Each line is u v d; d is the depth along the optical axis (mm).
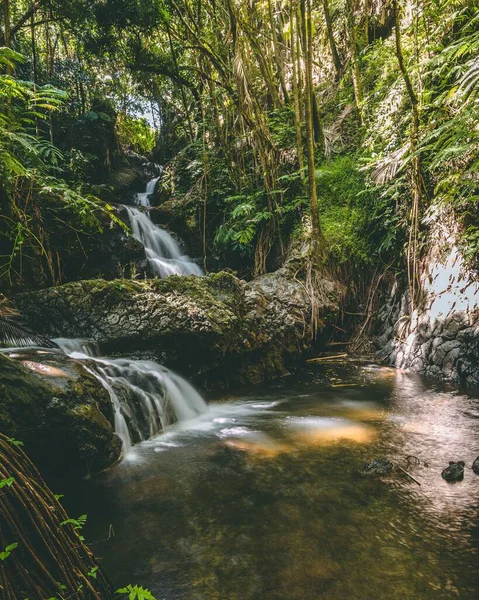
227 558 2498
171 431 4652
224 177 9953
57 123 10695
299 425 4703
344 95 9602
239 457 3912
